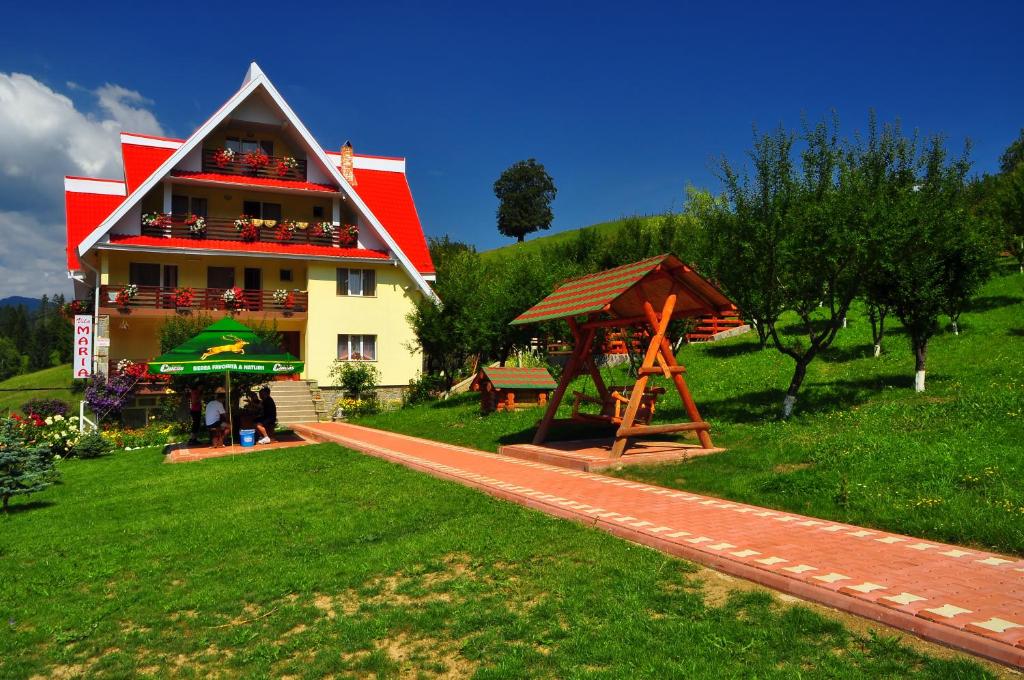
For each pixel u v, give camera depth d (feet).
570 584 20.29
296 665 16.90
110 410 84.23
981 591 17.76
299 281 104.32
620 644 16.22
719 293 42.83
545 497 31.35
